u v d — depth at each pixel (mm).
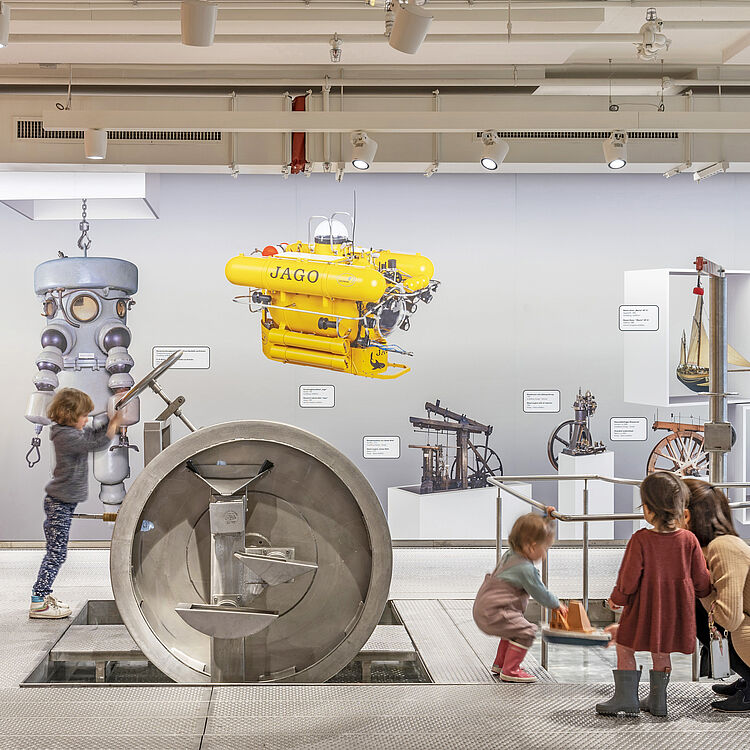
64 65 6254
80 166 6664
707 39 5895
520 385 7688
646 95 6742
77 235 7473
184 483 4273
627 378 7691
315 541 4305
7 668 4578
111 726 3453
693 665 4352
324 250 7305
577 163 6871
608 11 5258
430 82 6434
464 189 7633
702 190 7730
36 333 7438
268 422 4164
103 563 6973
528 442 7711
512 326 7676
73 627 5438
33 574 6684
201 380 7535
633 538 3697
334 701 3824
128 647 4977
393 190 7613
